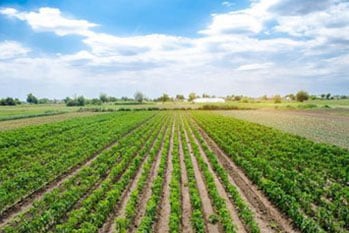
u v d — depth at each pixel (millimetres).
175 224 11727
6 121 63188
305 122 57219
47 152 26844
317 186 16297
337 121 58625
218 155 26812
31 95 198500
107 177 19688
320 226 12367
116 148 28438
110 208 13992
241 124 49031
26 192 16656
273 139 32281
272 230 12242
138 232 11156
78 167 22781
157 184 16406
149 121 58250
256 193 16656
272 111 97750
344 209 12961
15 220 13141
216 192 15258
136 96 190125
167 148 27922
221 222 12820
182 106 136875
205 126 45812
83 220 12797
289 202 13742
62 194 15508
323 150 25703
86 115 80562
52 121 62406
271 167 19516
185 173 20359
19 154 25672
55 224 12859
